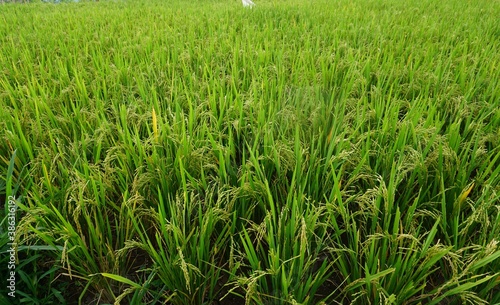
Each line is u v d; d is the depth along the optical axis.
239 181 2.13
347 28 5.29
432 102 2.94
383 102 2.72
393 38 4.87
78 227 1.84
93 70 3.73
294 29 5.35
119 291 1.98
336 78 3.43
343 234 2.16
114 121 2.94
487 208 1.86
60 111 2.94
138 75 3.53
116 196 2.32
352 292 1.79
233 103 2.87
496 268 1.68
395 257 1.81
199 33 5.46
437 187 2.10
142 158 2.29
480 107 2.86
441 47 4.32
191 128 2.45
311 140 2.28
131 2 11.10
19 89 3.08
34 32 5.52
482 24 5.73
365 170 2.15
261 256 1.97
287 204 1.83
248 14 6.91
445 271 1.80
